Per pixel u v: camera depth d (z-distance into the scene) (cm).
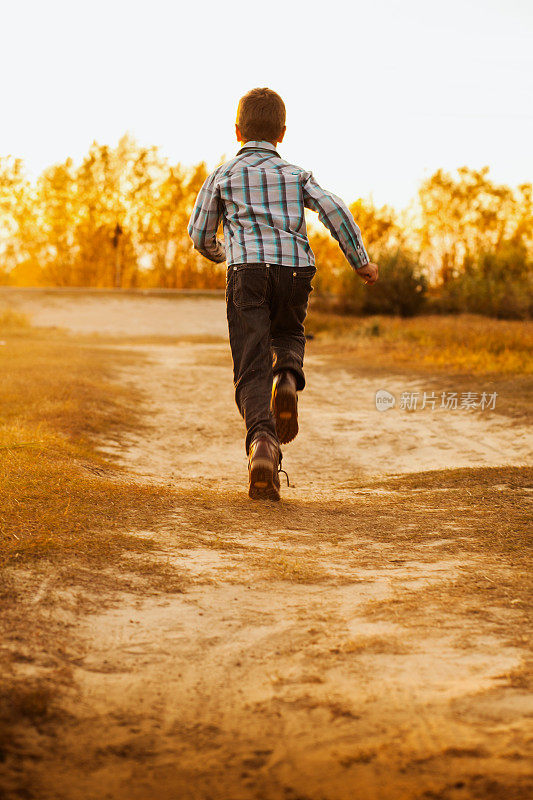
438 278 7712
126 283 7350
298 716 176
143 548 327
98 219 7206
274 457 404
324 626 241
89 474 511
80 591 262
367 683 194
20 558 285
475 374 1505
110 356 1941
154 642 225
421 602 266
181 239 7262
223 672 203
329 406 1241
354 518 439
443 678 196
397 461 821
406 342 2473
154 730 169
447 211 8019
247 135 401
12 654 202
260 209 378
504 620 245
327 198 372
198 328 4759
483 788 141
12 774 146
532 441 888
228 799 140
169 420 1036
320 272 4894
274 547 356
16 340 2536
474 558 336
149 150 7206
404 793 140
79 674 197
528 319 4122
